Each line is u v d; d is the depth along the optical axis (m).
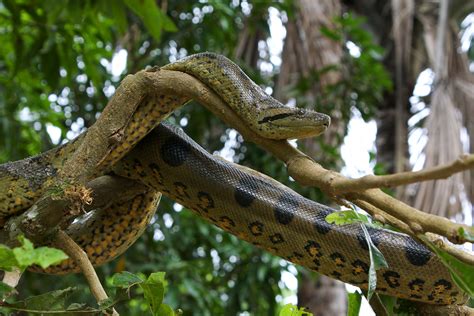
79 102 12.52
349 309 4.13
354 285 5.06
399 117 13.67
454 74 12.70
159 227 12.32
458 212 10.87
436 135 11.99
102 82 12.18
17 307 3.76
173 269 12.05
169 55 12.53
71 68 9.82
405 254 4.87
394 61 14.91
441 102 12.31
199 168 5.25
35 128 12.39
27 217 4.29
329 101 12.28
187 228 12.66
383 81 12.80
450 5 13.16
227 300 12.87
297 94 12.34
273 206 5.11
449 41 12.98
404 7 14.01
